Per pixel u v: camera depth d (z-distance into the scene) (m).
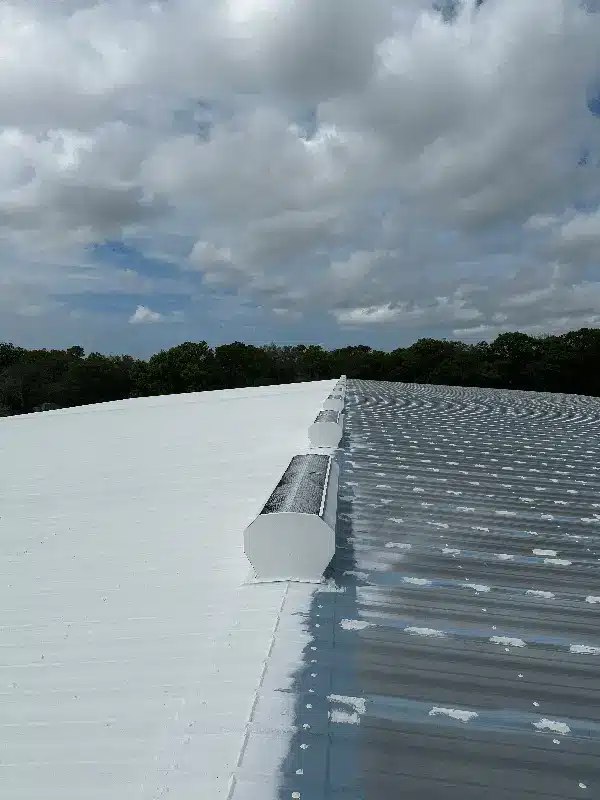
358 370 104.88
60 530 7.99
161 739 3.29
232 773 2.93
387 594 4.97
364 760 3.02
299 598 4.73
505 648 4.20
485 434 15.01
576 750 3.18
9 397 91.81
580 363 88.25
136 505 8.84
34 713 3.76
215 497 8.81
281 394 28.05
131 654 4.35
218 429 16.30
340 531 6.52
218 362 102.50
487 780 2.93
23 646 4.73
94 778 3.05
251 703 3.47
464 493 8.62
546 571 5.77
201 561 6.20
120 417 21.22
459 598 5.00
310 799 2.75
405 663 3.92
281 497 5.46
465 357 97.00
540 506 8.20
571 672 3.94
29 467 12.66
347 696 3.53
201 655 4.16
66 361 105.88
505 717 3.42
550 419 20.05
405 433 14.21
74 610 5.38
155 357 101.06
